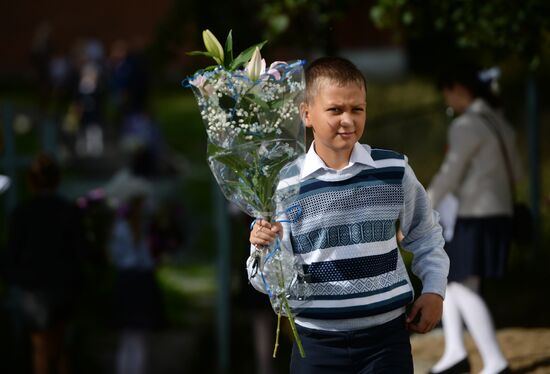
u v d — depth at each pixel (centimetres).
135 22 4597
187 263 1766
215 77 443
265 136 448
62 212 1029
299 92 448
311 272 461
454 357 777
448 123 1546
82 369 1247
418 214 484
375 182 459
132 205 1102
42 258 1016
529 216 759
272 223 458
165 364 1287
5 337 1342
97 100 2758
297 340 463
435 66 1109
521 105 1641
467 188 740
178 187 2280
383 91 2045
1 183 1105
